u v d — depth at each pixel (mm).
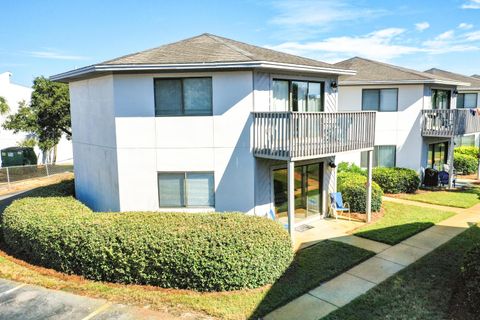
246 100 11078
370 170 12953
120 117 11328
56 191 14555
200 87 11141
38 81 27734
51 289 7816
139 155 11500
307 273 8625
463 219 13305
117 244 7992
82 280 8281
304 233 11938
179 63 10312
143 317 6672
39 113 27781
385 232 11672
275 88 11891
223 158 11359
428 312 6762
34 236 9078
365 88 19625
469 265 7148
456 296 7285
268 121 10664
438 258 9445
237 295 7504
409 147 19688
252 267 7746
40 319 6641
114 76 11141
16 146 29516
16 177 23250
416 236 11375
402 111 19547
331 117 11250
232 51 11672
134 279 8023
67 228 8578
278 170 12297
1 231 11992
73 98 14711
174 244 7777
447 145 23031
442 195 17594
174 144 11383
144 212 10148
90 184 13781
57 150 33219
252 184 11367
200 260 7594
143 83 11125
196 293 7625
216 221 8977
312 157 10703
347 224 12891
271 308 7020
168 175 11609
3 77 29312
